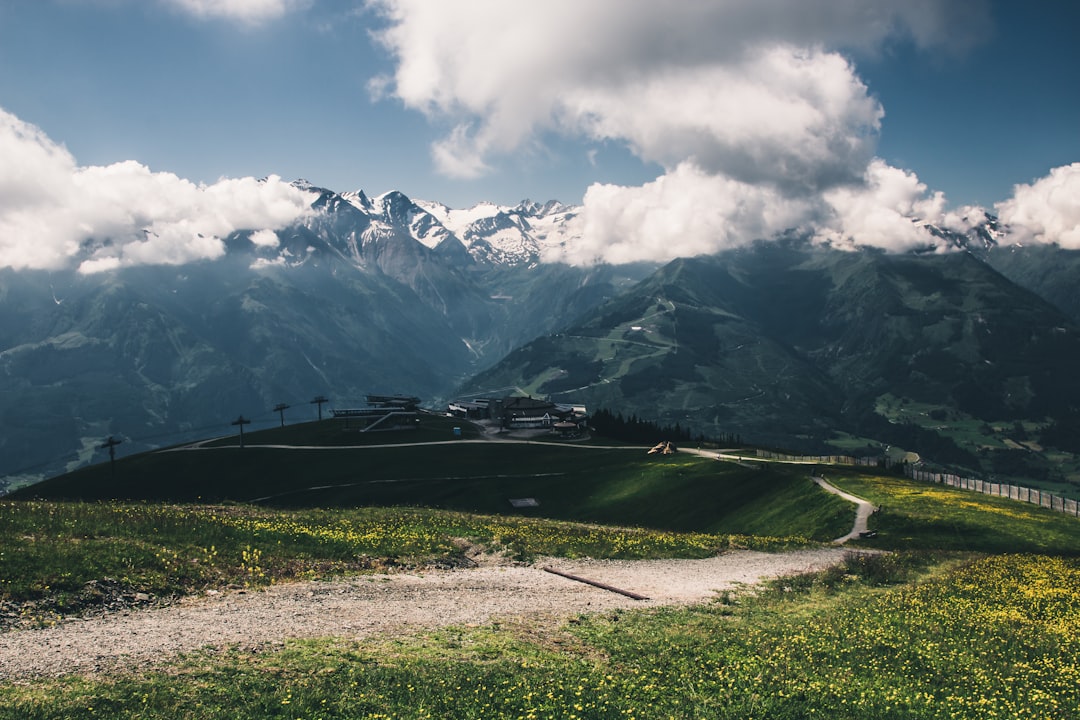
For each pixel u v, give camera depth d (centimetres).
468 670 2458
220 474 15488
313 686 2255
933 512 8775
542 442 19412
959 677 2586
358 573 4141
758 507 10750
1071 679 2631
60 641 2645
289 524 5075
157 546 3888
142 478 15212
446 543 5150
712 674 2497
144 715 1975
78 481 15112
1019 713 2231
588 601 3894
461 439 19738
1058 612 3859
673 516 11469
